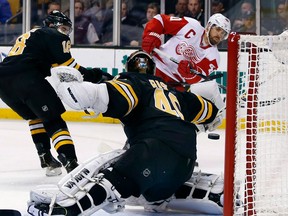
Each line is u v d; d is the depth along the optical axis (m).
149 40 7.70
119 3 13.91
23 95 6.73
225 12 13.90
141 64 5.08
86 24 14.19
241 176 4.38
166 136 4.73
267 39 4.30
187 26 7.74
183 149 4.75
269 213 4.40
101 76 6.91
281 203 4.43
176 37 7.79
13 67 6.77
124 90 4.66
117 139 10.79
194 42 7.76
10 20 14.26
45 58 6.85
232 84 4.23
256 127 4.34
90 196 4.60
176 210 5.43
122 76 4.96
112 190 4.66
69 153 6.64
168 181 4.81
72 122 13.23
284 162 4.47
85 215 4.64
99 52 13.62
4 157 8.72
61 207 4.59
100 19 14.17
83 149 9.53
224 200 4.29
